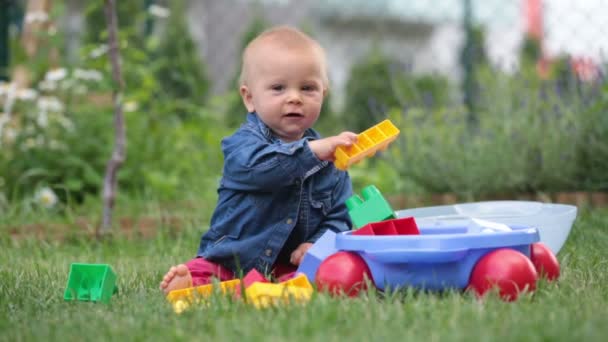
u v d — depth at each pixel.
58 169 5.38
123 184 5.61
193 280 2.72
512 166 4.91
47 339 1.80
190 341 1.71
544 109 4.99
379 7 10.18
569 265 2.79
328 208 2.83
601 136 4.86
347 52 10.03
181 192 5.65
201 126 6.42
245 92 2.91
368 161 6.62
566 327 1.66
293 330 1.72
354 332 1.71
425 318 1.83
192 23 12.42
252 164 2.61
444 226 2.76
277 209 2.74
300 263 2.54
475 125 5.41
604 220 3.86
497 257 2.18
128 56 5.51
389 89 8.21
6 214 4.82
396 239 2.20
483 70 5.70
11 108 5.41
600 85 4.93
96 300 2.32
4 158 5.35
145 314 1.99
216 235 2.80
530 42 6.39
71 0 11.22
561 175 4.88
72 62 5.74
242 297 2.08
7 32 6.32
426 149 5.23
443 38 9.23
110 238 4.18
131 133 5.72
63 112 5.66
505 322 1.74
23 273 2.91
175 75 6.68
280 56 2.76
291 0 13.69
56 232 4.42
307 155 2.50
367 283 2.18
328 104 8.48
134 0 9.15
